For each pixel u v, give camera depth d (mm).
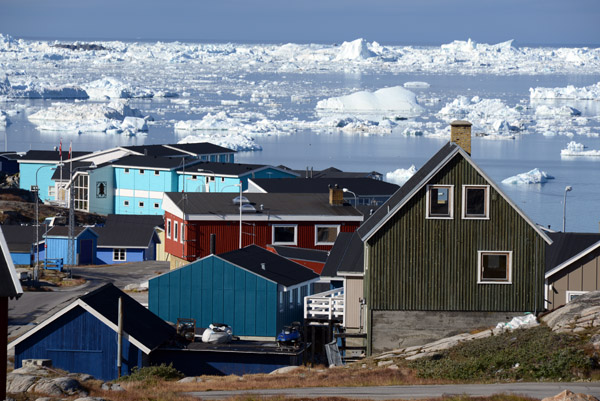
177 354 157375
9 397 114250
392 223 152125
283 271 197250
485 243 151875
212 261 184625
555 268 157500
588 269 157750
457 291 152000
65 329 150250
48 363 139875
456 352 133000
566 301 158125
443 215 151750
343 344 163250
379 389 113125
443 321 152500
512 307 152250
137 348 149500
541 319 145000
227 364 157375
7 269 91375
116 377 149000
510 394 101000
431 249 152000
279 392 114125
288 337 163750
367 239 152250
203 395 115438
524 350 124625
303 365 155750
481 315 152375
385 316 152750
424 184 151250
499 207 151750
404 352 145875
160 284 185875
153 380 134000
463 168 151250
